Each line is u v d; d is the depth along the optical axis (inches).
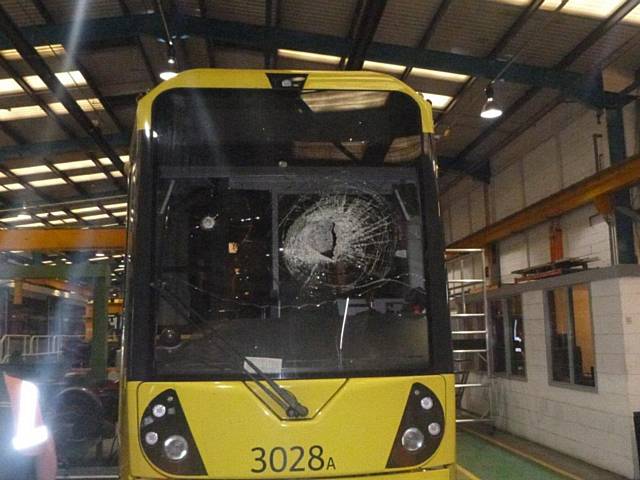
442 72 471.5
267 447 163.9
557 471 352.5
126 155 737.6
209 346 170.7
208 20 451.8
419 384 174.6
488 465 370.6
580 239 490.3
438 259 184.4
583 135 479.2
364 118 192.1
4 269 463.5
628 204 431.8
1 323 663.8
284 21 440.5
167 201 179.0
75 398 332.5
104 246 549.0
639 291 342.0
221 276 176.7
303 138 189.2
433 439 172.2
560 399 398.9
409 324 179.9
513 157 605.6
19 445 165.0
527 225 542.6
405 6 395.2
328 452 165.6
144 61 520.7
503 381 476.1
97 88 561.3
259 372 168.9
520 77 440.1
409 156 191.0
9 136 637.3
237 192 182.9
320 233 183.2
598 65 430.9
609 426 348.5
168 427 163.9
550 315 417.1
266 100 190.2
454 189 770.8
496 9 387.9
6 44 445.4
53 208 921.5
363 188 187.5
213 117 186.7
